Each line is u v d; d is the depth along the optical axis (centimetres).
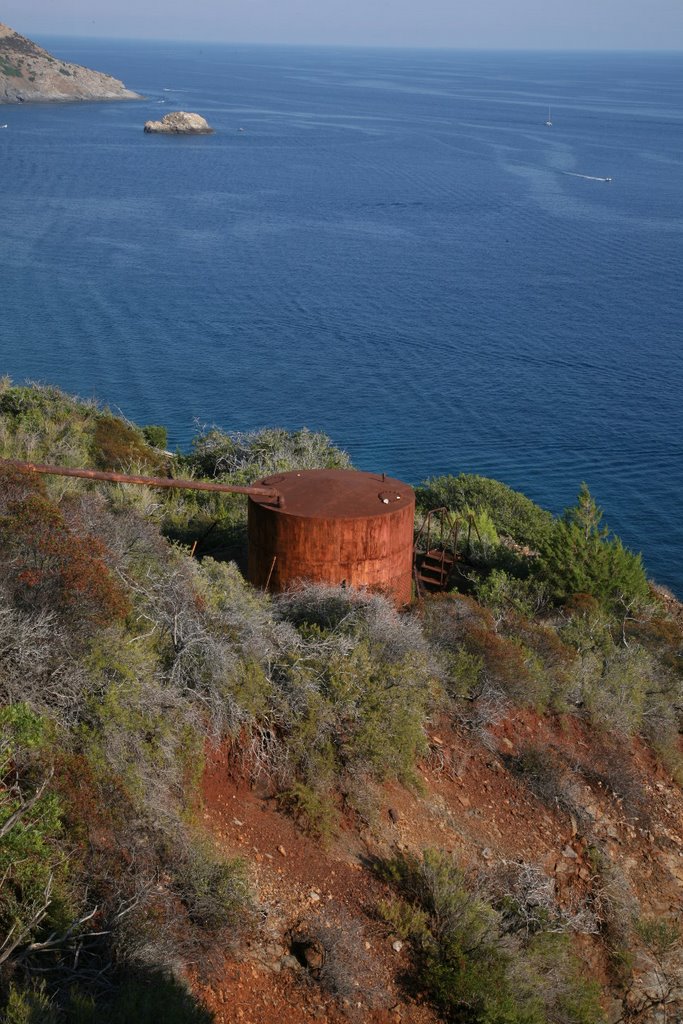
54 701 762
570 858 999
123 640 859
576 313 8862
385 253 11800
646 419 5894
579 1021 789
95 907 615
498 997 742
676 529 4441
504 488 2536
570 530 1750
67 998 575
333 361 7075
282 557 1261
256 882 783
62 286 9225
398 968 765
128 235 12419
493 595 1519
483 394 6347
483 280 10325
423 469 5022
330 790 898
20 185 16362
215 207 15050
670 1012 889
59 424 1938
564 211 15225
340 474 1420
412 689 992
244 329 7956
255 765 883
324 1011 698
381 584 1277
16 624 785
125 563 1014
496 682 1162
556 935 851
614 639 1516
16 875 612
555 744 1147
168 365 6769
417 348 7550
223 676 891
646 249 12250
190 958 664
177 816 747
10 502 932
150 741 791
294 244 12256
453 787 1016
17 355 6775
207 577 1155
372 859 865
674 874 1065
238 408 5903
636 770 1191
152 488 1741
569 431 5644
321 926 757
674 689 1382
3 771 659
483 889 866
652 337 8006
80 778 705
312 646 1014
